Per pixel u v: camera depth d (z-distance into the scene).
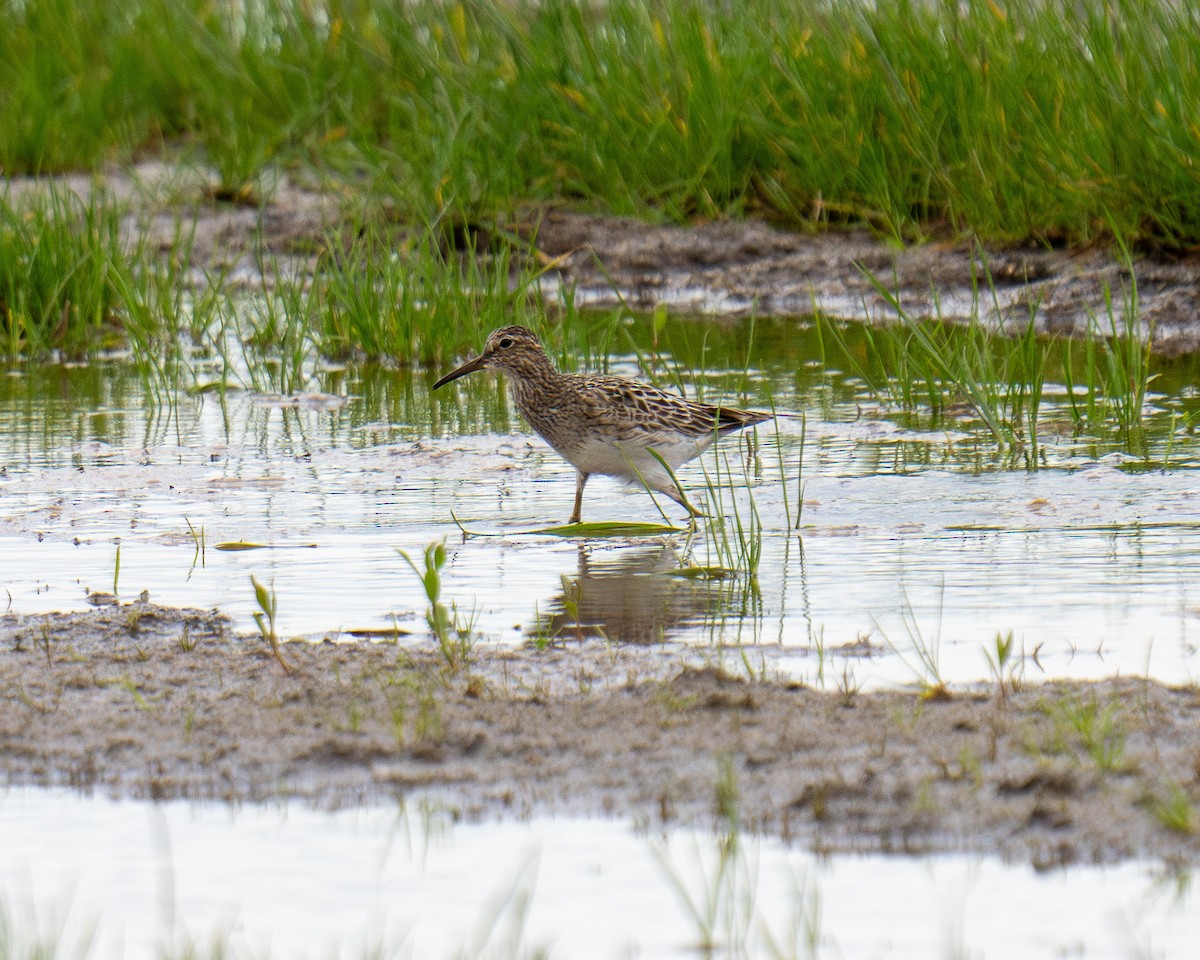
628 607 9.86
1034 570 10.37
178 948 6.17
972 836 6.79
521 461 13.97
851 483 12.82
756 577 10.43
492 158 22.17
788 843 6.81
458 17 24.16
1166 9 20.33
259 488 13.03
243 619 9.66
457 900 6.50
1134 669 8.46
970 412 15.14
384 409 16.05
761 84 21.98
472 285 18.62
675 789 7.26
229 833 7.09
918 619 9.44
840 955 6.02
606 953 6.11
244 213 23.25
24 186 24.25
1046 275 19.31
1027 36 20.66
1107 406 14.77
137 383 17.20
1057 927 6.14
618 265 21.23
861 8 21.64
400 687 8.38
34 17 27.14
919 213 21.23
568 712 8.02
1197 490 12.26
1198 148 18.34
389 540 11.52
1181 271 18.61
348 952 6.13
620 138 22.22
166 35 26.66
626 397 12.34
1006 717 7.72
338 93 25.16
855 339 18.22
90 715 8.19
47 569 10.80
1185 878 6.44
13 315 18.55
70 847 7.00
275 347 18.91
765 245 21.25
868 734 7.62
